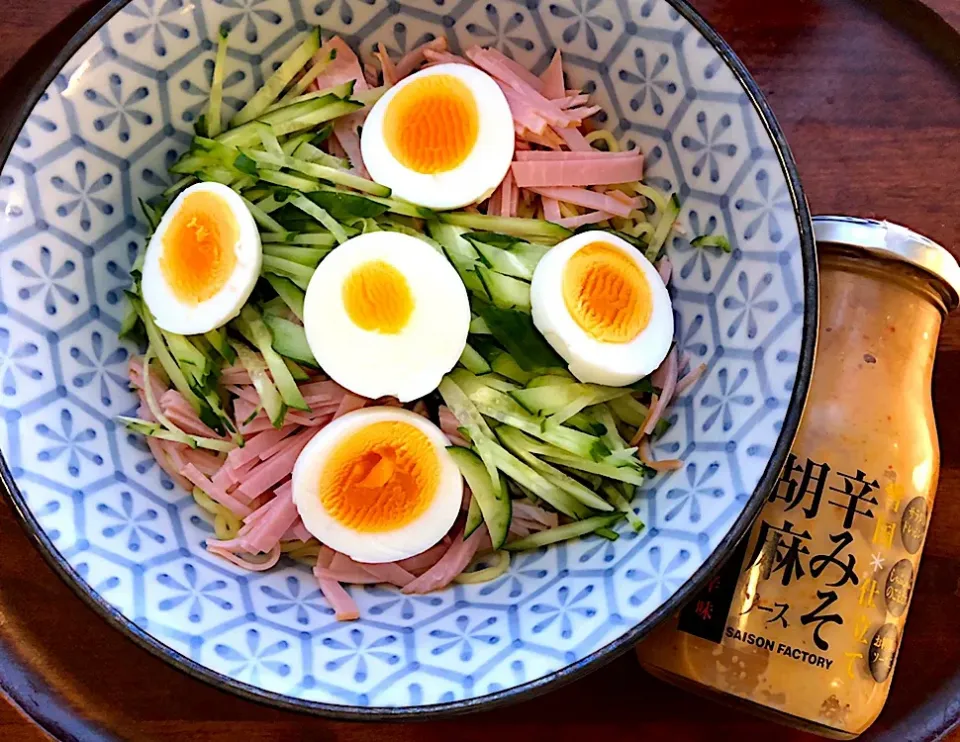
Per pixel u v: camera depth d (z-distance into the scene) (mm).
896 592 284
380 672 268
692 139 288
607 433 297
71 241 286
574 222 299
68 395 282
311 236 292
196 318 285
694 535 266
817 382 290
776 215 271
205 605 275
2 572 304
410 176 293
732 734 305
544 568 293
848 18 328
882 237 287
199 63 292
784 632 280
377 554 288
